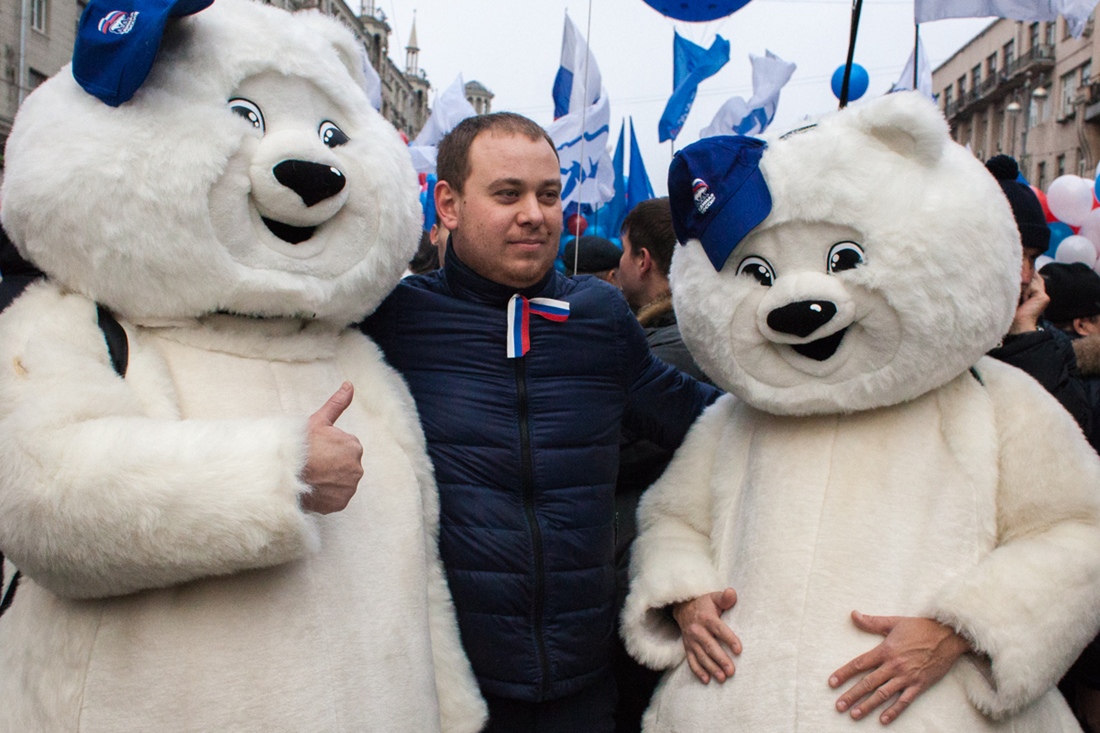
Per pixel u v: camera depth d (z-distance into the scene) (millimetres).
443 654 1977
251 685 1550
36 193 1559
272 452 1492
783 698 1832
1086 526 1870
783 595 1906
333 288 1803
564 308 2289
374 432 1920
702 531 2254
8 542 1458
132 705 1517
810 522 1942
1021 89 30250
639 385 2473
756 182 1914
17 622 1665
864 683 1762
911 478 1932
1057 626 1756
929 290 1802
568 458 2256
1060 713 1977
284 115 1770
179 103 1603
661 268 3170
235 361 1758
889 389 1921
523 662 2176
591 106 6520
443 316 2285
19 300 1681
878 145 1891
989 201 1880
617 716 2631
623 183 8703
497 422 2221
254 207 1697
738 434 2230
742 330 1980
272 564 1543
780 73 6582
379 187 1847
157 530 1427
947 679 1816
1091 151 25938
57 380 1504
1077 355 3131
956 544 1876
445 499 2195
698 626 1999
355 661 1670
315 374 1869
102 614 1567
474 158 2230
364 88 2086
